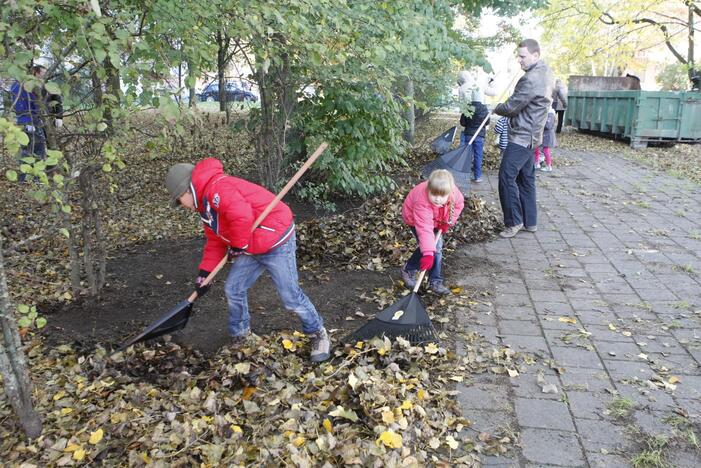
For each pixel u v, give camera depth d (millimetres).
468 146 6820
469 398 3443
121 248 6527
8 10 2922
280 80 6512
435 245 4484
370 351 3846
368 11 5457
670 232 6824
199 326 4473
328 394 3393
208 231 3648
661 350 3998
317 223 6852
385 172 10062
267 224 3525
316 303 4883
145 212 8117
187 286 5312
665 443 3010
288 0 4047
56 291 5156
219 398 3428
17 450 2969
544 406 3359
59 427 3156
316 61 4434
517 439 3059
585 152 14234
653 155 13656
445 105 8000
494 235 6758
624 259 5883
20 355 2996
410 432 3039
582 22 18594
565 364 3822
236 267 3773
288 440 2986
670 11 20203
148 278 5512
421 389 3434
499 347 4055
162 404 3363
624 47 19703
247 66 6523
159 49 3703
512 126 6500
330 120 7570
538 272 5547
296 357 3914
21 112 3648
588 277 5398
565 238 6629
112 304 4906
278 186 7145
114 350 4078
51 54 3660
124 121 3822
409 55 6348
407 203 4727
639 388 3520
